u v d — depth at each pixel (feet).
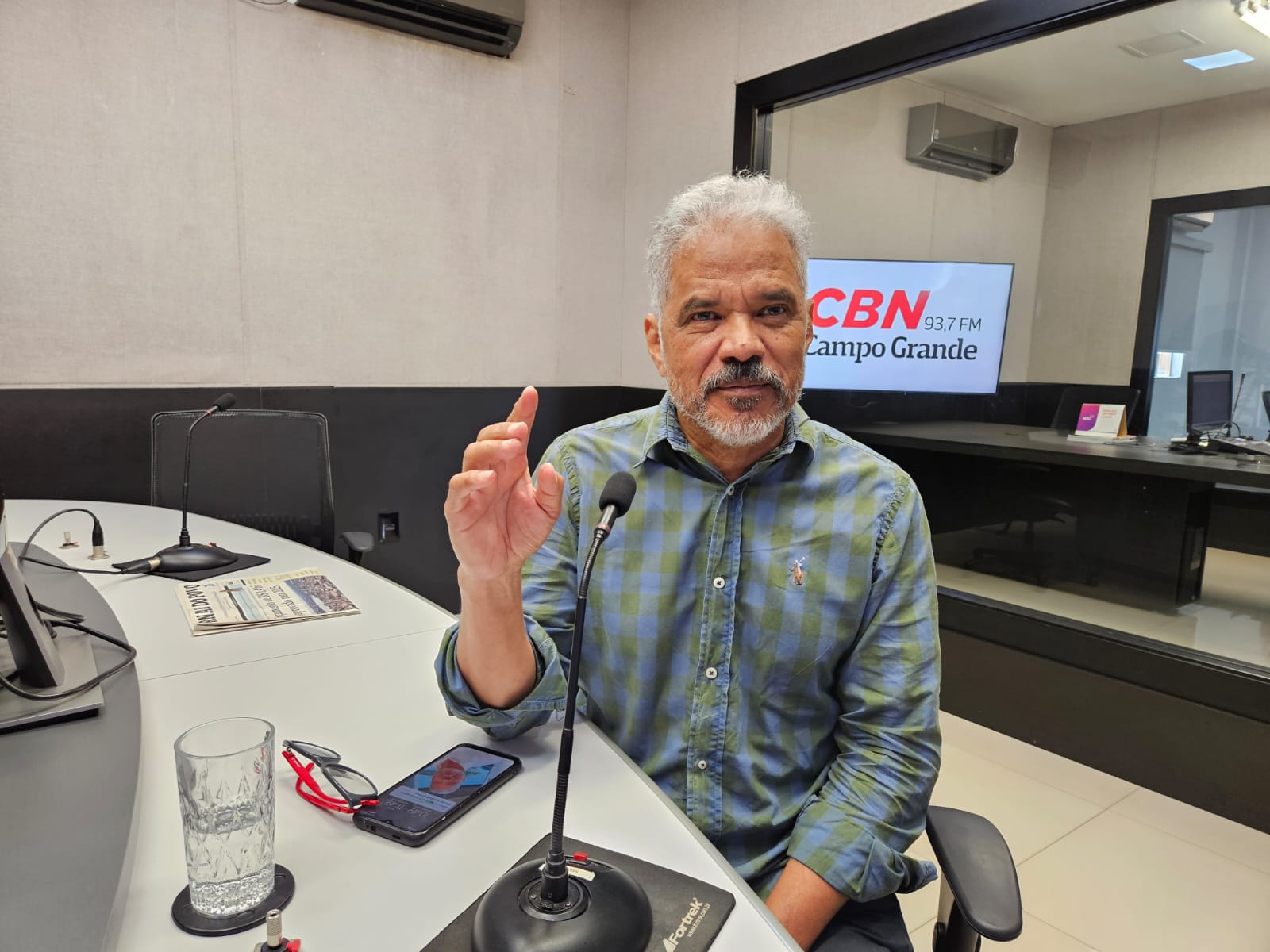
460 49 9.91
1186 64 13.25
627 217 11.76
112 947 1.74
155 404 8.23
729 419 2.99
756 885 3.07
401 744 2.78
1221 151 14.40
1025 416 17.69
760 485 3.24
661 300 3.22
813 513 3.22
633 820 2.35
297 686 3.26
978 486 11.50
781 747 3.19
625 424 3.58
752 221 2.97
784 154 11.46
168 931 1.83
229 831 1.89
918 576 3.23
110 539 5.73
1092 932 5.25
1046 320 17.30
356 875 2.07
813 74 9.04
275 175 8.78
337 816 2.35
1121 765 7.42
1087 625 7.81
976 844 2.70
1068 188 16.66
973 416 15.58
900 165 13.92
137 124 7.93
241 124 8.50
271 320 8.93
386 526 10.06
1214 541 10.27
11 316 7.49
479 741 2.81
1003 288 12.00
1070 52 12.88
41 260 7.59
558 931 1.73
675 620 3.22
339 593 4.58
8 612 2.71
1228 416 11.69
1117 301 16.11
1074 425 12.89
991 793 7.09
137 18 7.82
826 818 2.92
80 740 2.53
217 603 4.26
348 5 8.80
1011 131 15.33
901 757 3.03
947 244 15.15
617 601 3.25
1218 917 5.45
